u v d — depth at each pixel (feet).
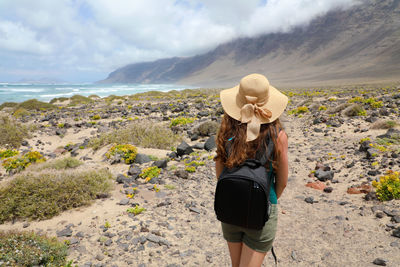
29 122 63.93
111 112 79.51
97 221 15.98
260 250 6.73
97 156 33.09
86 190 19.04
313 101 76.13
